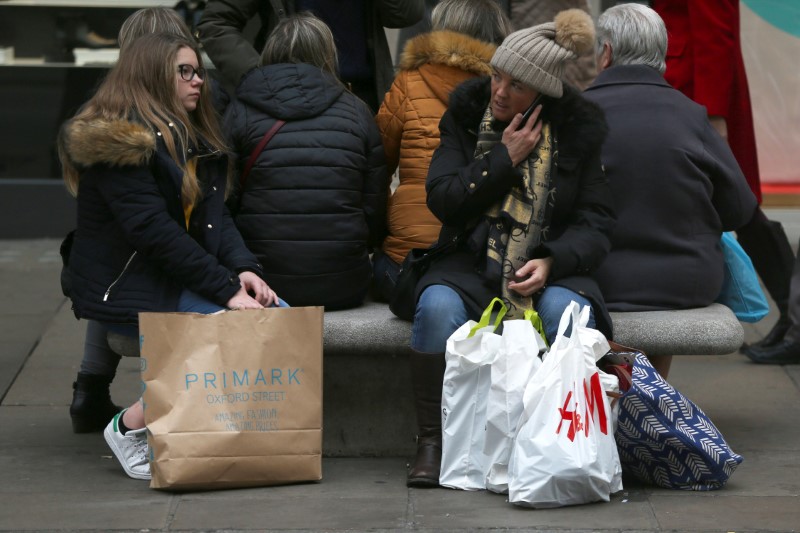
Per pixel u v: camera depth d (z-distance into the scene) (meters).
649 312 14.60
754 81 24.30
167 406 12.88
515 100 13.37
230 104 14.72
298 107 14.31
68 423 15.88
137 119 13.36
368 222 14.88
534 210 13.43
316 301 14.44
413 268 13.91
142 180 13.33
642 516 12.38
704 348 14.12
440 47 14.64
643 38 15.06
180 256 13.27
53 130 25.73
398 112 14.98
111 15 25.31
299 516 12.41
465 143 13.95
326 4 17.38
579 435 12.38
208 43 17.31
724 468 13.08
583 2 20.50
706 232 14.91
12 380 17.75
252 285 13.73
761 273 18.70
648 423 13.04
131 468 13.61
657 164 14.64
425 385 13.41
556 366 12.40
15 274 23.70
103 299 13.49
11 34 25.30
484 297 13.41
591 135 13.65
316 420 13.20
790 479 13.62
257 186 14.37
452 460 13.12
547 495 12.36
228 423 12.93
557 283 13.55
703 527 12.09
